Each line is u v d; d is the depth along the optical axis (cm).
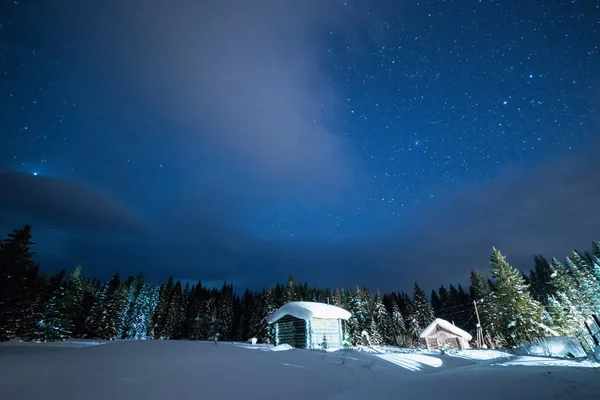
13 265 2319
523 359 1307
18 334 3119
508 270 3112
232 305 6700
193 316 6366
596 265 3984
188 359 693
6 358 639
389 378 749
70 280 4481
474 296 5991
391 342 5216
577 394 469
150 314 5831
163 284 6894
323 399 514
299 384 589
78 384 479
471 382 622
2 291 2272
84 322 4678
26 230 2436
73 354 719
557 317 3158
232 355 780
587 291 3866
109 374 539
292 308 2292
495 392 510
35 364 588
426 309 5675
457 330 3525
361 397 520
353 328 4778
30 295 2458
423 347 3803
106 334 4572
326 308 2303
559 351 1678
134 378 526
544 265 6481
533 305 2902
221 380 557
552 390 506
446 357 1329
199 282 8419
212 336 5875
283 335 2375
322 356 930
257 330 5234
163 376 548
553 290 5503
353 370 779
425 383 636
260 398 490
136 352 748
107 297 4922
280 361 778
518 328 2842
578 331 1628
